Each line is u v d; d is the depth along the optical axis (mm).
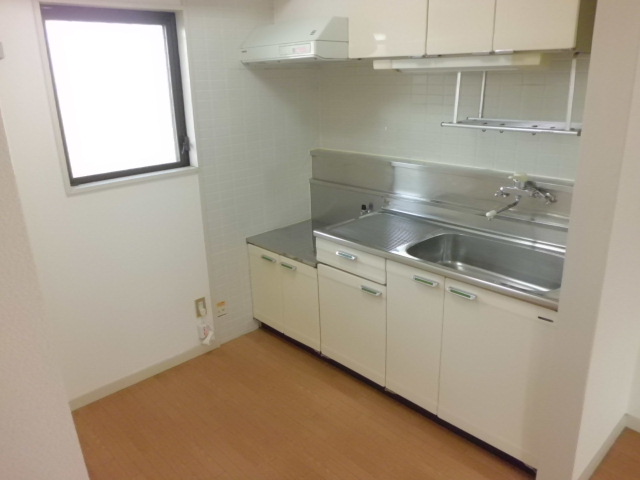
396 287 2402
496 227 2551
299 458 2307
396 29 2334
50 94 2238
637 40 1396
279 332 3383
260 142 3105
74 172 2471
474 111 2545
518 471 2188
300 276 2932
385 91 2916
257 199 3193
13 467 652
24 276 603
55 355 651
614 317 1875
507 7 1941
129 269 2705
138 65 2594
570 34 1802
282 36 2646
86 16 2330
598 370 1882
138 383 2877
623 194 1597
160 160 2787
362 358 2723
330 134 3328
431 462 2258
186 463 2295
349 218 3271
